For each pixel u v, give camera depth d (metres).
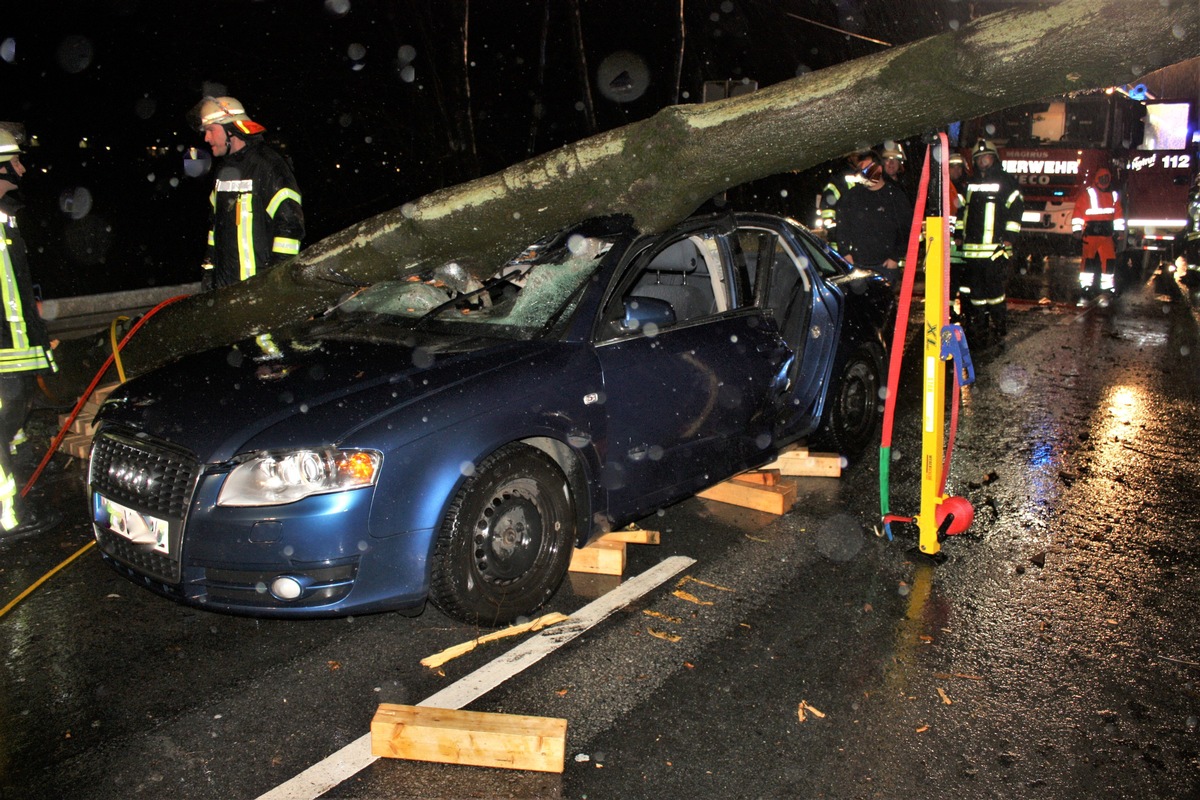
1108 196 12.47
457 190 4.76
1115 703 3.43
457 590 3.68
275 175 6.03
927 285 4.41
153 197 13.65
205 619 4.09
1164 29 3.41
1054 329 10.69
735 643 3.81
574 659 3.69
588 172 4.48
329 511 3.39
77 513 5.30
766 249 5.30
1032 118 16.78
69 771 3.04
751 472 5.39
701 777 2.99
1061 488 5.64
